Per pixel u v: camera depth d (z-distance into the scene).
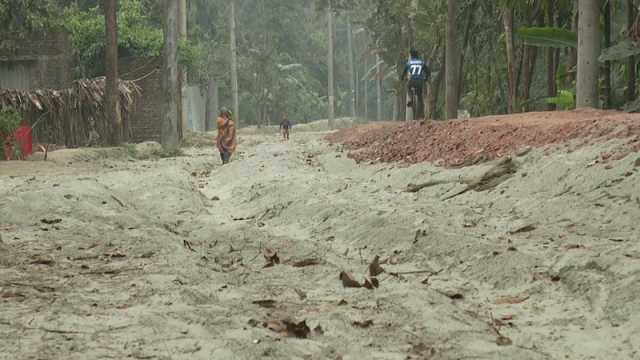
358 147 32.44
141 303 9.36
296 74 135.25
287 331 8.11
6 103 46.03
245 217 18.86
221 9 120.88
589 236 12.77
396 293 9.84
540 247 12.18
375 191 19.91
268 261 12.59
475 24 47.81
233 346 7.49
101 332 7.99
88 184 21.19
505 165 18.91
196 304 9.44
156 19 80.50
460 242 12.37
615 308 8.70
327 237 14.95
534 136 21.03
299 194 20.16
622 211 13.70
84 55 61.91
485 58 52.66
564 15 38.41
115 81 46.97
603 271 10.02
